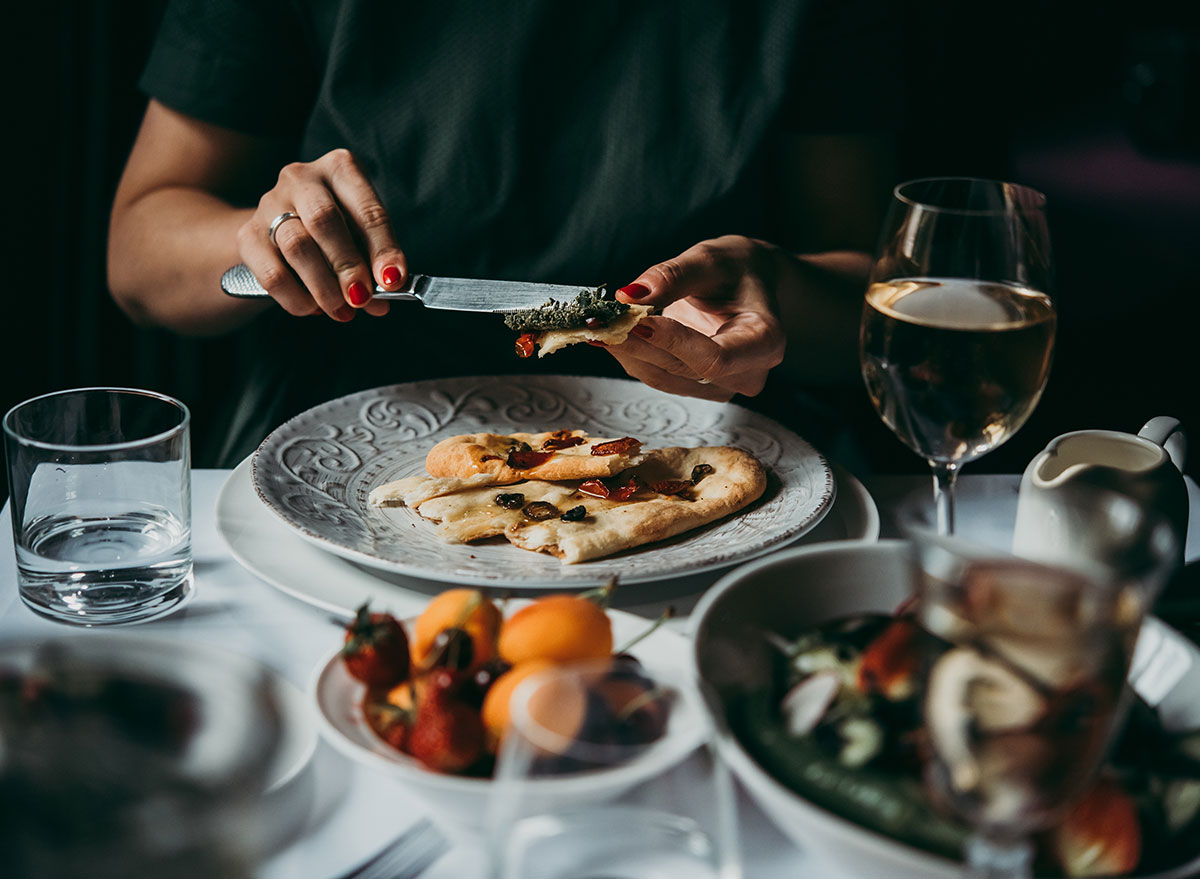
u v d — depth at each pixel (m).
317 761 0.60
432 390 1.13
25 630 0.73
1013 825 0.42
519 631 0.56
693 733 0.51
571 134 1.46
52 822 0.46
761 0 1.41
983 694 0.41
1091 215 3.99
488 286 1.06
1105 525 0.63
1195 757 0.52
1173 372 2.95
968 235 0.76
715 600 0.60
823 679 0.54
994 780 0.41
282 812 0.56
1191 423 2.66
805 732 0.52
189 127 1.52
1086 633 0.39
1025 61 4.77
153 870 0.46
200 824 0.49
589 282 1.49
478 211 1.46
